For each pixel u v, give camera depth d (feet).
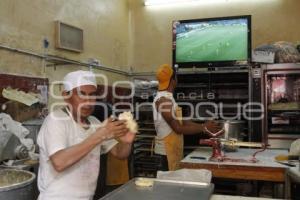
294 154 8.51
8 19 9.16
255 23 15.58
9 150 7.30
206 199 4.49
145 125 14.71
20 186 5.51
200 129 9.00
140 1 17.47
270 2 15.38
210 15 16.19
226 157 8.71
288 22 15.16
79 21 12.80
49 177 4.97
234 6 15.85
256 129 12.98
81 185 5.11
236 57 13.69
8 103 8.86
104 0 14.93
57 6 11.41
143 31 17.46
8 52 9.18
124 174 12.34
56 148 4.66
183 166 8.06
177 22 14.49
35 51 10.28
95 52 14.11
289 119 12.87
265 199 4.83
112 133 4.79
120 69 16.62
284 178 7.44
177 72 13.88
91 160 5.27
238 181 10.38
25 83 9.74
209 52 14.05
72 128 5.09
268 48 12.99
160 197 4.58
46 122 5.06
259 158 8.63
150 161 14.05
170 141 9.40
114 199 4.51
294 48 13.10
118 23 16.40
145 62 17.42
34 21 10.23
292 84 13.05
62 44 11.51
